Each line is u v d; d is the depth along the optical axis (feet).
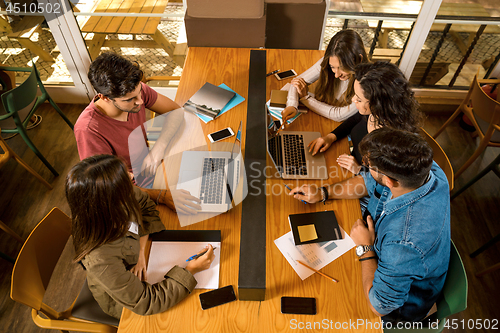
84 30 8.57
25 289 3.80
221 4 6.77
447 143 8.99
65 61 9.03
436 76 9.96
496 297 6.22
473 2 8.16
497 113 6.35
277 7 7.25
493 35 9.27
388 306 3.38
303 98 6.02
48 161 8.42
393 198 3.77
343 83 5.92
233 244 4.15
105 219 3.14
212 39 7.38
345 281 3.85
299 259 4.03
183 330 3.49
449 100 9.93
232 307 3.65
